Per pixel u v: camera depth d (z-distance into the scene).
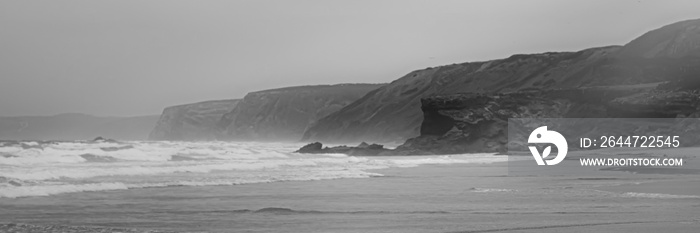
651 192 34.53
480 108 113.19
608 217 24.92
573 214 26.00
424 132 116.38
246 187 37.97
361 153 110.06
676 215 25.38
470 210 27.61
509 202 30.41
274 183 40.97
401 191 36.12
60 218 24.72
